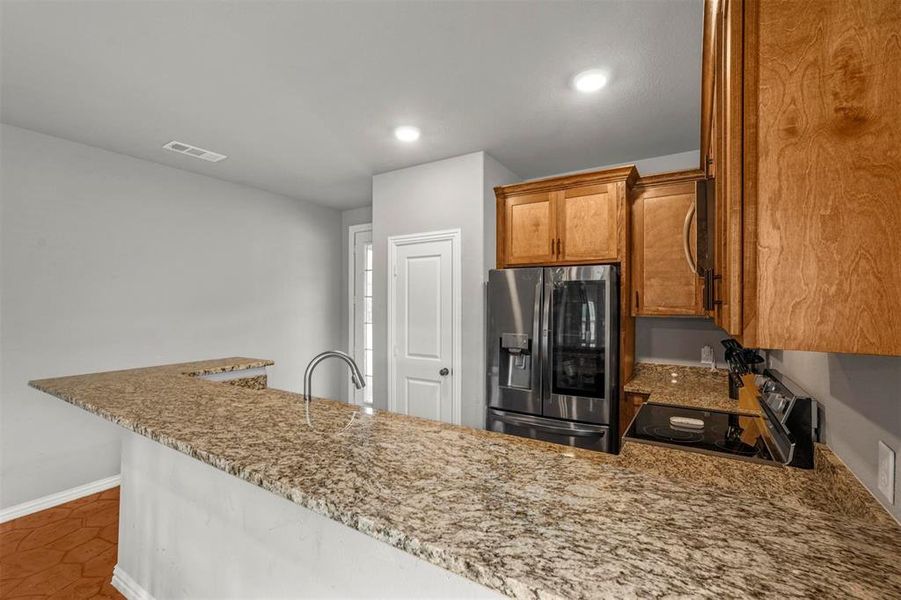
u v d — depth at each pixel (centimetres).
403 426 117
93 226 301
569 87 221
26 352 270
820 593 48
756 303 68
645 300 288
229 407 138
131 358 321
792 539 60
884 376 98
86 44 184
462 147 304
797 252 66
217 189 383
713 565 54
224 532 132
